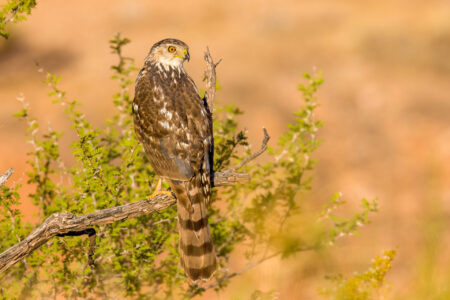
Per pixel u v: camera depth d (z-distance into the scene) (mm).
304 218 10812
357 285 8594
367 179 22531
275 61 37250
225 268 11023
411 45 36750
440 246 8562
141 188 10148
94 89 33656
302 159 11172
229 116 11289
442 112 29422
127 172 10234
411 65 35188
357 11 46219
